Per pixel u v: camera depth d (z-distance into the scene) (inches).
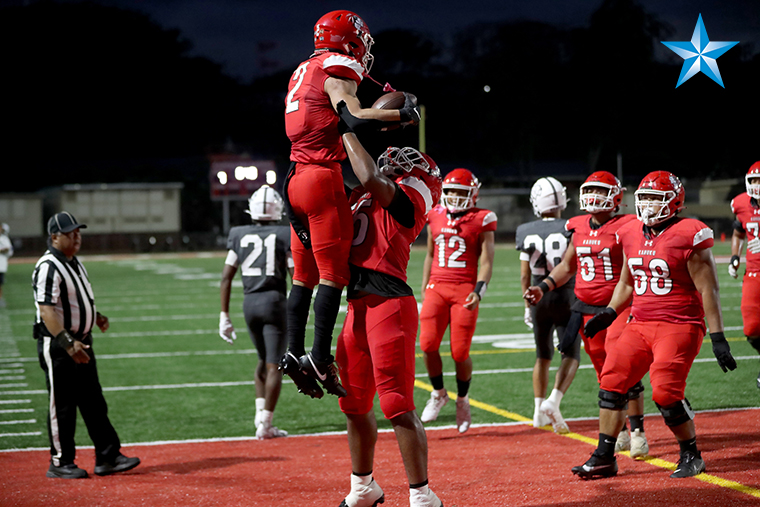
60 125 4227.4
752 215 417.1
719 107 3201.3
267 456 313.7
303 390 188.4
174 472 288.7
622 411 250.2
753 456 269.3
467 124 3762.3
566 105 3516.2
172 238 2618.1
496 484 248.4
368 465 205.9
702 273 241.9
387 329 189.5
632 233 257.4
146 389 472.7
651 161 3447.3
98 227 2689.5
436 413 365.4
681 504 215.2
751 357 524.1
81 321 287.7
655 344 247.8
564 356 331.0
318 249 183.6
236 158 3599.9
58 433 283.4
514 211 3019.2
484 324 732.7
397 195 182.9
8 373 525.7
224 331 377.1
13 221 2628.0
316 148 184.5
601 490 234.2
